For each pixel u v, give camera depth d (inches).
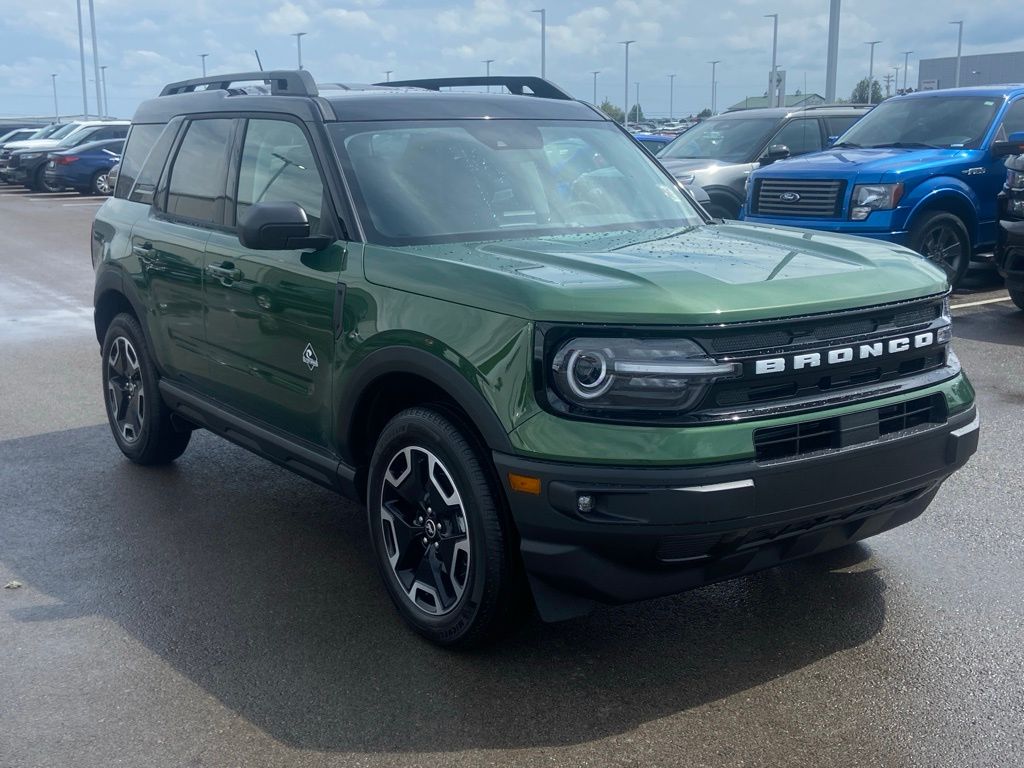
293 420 177.5
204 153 209.5
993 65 2541.8
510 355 133.4
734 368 128.8
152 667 148.3
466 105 193.3
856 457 135.3
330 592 172.2
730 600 164.9
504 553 138.9
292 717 134.6
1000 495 207.2
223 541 195.0
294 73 193.0
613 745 127.0
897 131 441.1
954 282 409.1
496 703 136.8
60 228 796.6
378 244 161.8
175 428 229.3
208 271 193.5
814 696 136.6
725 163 518.6
